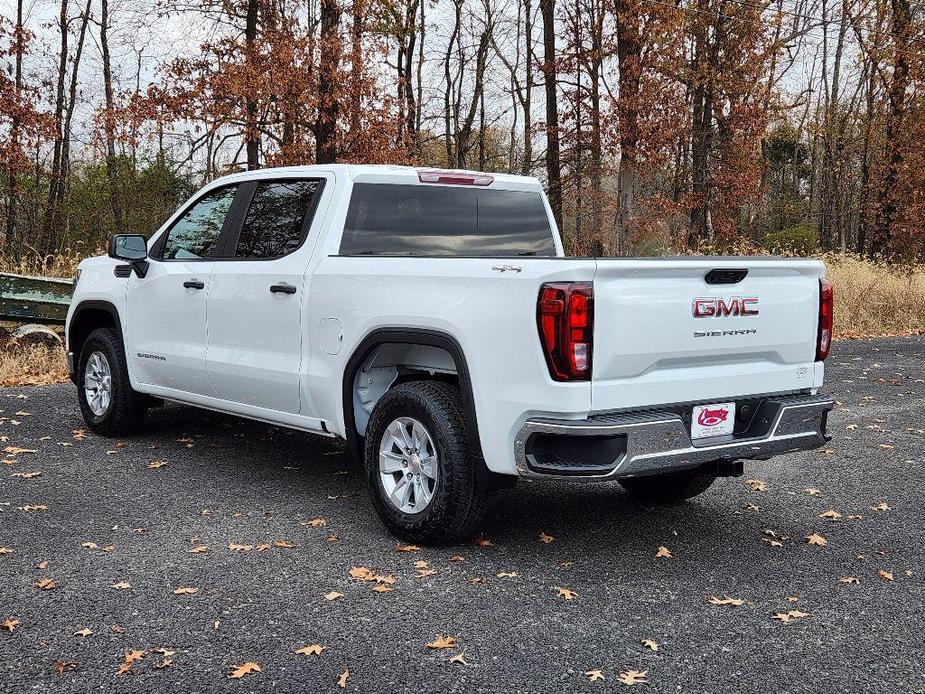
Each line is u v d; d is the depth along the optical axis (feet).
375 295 15.20
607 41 77.00
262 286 17.53
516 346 13.11
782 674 10.55
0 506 16.62
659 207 80.94
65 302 35.12
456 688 10.05
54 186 85.87
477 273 13.71
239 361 18.07
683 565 14.30
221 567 13.76
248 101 67.46
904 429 25.61
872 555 15.02
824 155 137.69
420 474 14.78
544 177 89.15
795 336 15.11
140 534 15.25
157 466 19.74
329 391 16.16
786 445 14.71
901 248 95.04
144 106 66.95
